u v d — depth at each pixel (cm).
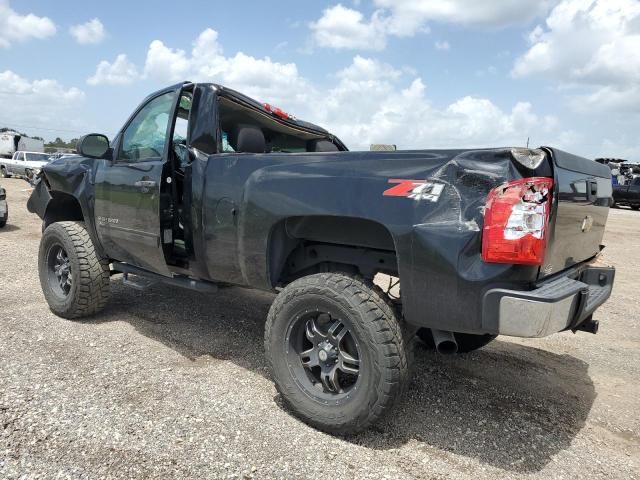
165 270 386
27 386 315
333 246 319
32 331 416
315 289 278
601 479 255
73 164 468
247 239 319
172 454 253
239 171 328
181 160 402
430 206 247
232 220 328
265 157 320
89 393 312
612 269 320
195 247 358
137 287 430
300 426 288
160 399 310
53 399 301
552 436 296
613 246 1178
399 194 257
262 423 288
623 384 379
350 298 267
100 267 443
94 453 250
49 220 522
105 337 412
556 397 350
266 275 317
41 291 546
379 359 259
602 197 328
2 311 469
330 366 286
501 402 337
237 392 326
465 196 241
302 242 331
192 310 503
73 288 438
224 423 286
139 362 365
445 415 314
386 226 257
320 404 281
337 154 291
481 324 240
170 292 566
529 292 231
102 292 447
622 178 2639
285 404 303
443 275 243
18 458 243
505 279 233
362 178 271
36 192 526
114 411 291
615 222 1802
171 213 386
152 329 440
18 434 262
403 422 301
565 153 263
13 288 554
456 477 249
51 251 466
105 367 352
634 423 317
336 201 275
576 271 305
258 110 403
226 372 358
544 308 224
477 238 236
